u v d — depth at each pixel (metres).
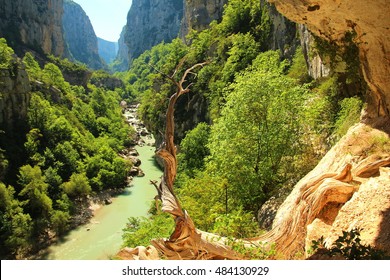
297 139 18.00
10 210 37.47
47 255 34.72
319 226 9.37
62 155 53.28
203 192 18.42
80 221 41.16
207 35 67.56
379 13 9.00
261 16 54.50
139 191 50.78
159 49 143.88
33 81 68.12
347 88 20.14
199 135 41.47
